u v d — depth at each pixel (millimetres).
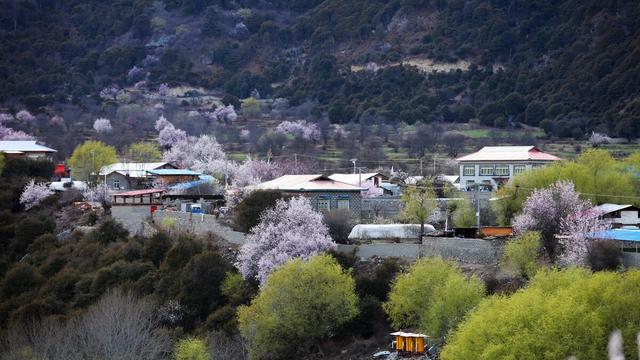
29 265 131875
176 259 120688
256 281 111375
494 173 172500
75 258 135875
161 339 101500
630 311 74562
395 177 194250
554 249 102250
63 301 122438
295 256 109375
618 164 135000
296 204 117938
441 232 114875
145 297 113812
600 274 78562
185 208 146750
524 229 104375
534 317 73938
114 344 97062
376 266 108562
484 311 78125
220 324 104688
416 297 93375
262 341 96500
